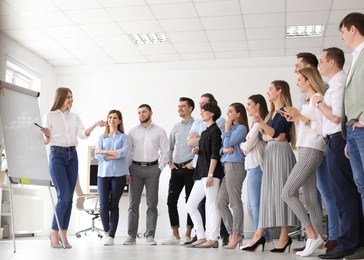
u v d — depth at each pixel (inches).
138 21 279.0
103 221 200.8
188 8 259.9
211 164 176.7
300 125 140.2
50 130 177.6
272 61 335.6
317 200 153.7
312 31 294.7
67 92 182.4
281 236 155.3
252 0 248.8
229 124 176.4
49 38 304.2
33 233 317.1
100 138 210.5
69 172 180.1
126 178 206.8
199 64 345.7
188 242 195.2
